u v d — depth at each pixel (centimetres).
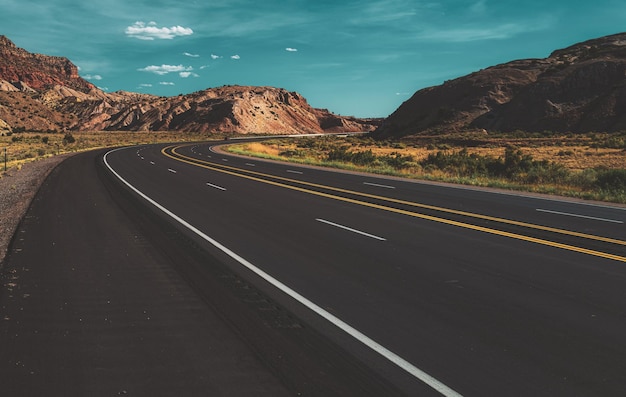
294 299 688
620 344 537
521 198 1862
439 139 10025
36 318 612
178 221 1303
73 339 547
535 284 762
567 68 12106
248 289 732
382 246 1027
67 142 7825
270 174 2794
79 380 452
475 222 1325
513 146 7962
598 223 1329
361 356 505
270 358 500
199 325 589
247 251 975
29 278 789
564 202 1772
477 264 883
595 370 476
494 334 564
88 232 1159
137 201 1664
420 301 681
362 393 431
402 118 14438
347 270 839
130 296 700
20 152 4984
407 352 516
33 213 1426
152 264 876
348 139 13250
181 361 493
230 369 475
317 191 2016
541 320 609
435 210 1537
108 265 868
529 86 11900
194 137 13325
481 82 13550
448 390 437
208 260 904
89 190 1955
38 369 475
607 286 752
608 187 2295
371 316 622
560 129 10012
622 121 9275
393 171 3017
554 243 1064
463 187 2230
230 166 3353
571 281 779
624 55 12069
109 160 3775
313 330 575
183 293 713
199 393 429
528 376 463
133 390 434
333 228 1224
